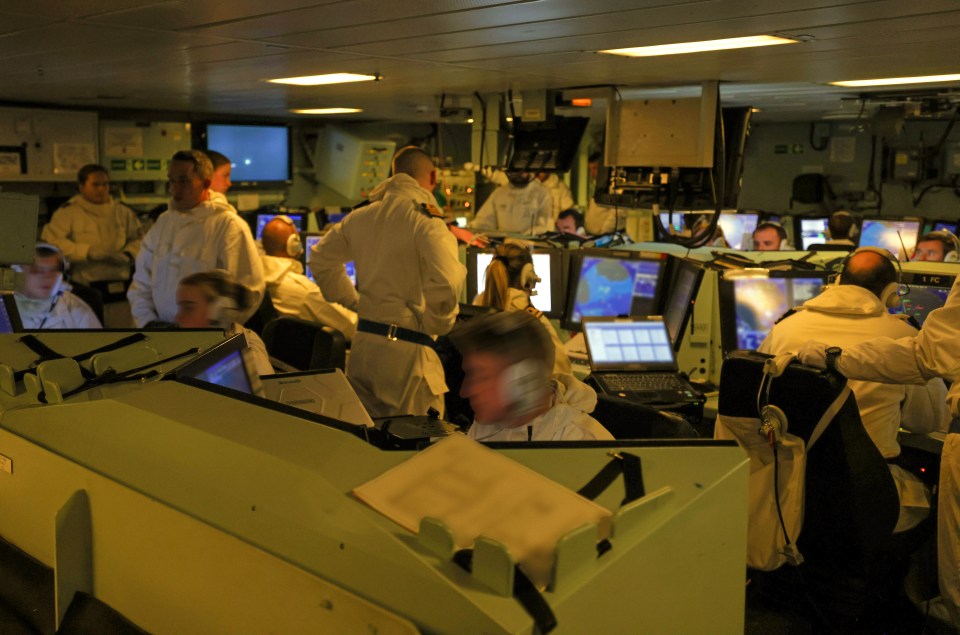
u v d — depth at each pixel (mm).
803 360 2391
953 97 6445
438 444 1011
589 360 3533
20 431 1267
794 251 4582
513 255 3621
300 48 3707
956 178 9430
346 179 9273
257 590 929
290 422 1108
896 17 2854
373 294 3400
